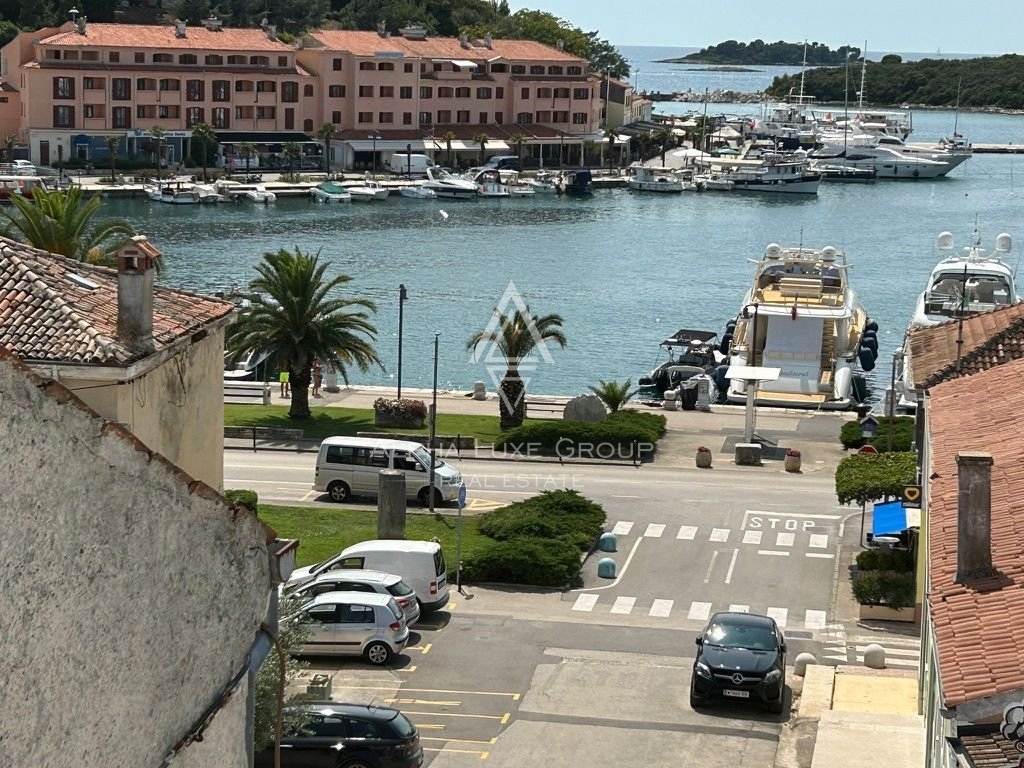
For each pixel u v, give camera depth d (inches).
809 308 3344.0
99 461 455.5
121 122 7224.4
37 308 1174.3
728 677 1374.3
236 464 2406.5
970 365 1504.7
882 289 5251.0
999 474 1032.2
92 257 2304.4
